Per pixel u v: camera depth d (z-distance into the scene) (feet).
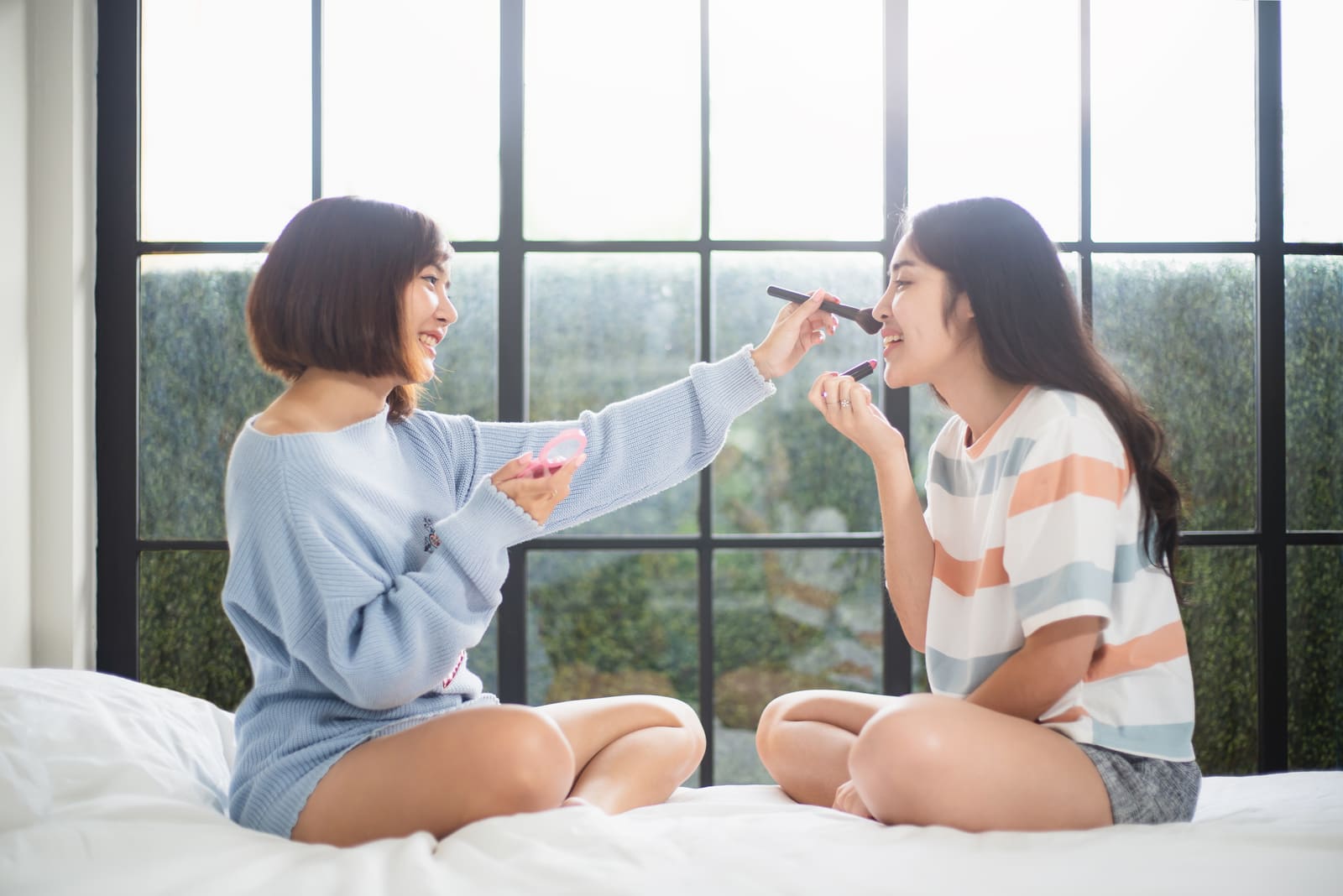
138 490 7.00
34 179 6.60
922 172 7.17
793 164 7.15
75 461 6.65
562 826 3.40
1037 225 4.41
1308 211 7.29
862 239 7.15
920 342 4.43
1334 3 7.27
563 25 7.13
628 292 7.16
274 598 3.87
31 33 6.57
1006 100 7.18
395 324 4.12
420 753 3.66
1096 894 2.98
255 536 3.84
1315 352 7.26
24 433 6.48
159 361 7.05
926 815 3.71
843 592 7.15
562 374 7.14
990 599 4.19
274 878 3.18
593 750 4.52
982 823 3.70
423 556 4.16
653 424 4.92
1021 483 3.99
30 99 6.57
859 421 4.74
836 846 3.39
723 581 7.14
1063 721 3.93
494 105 7.11
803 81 7.16
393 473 4.31
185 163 7.05
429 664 3.74
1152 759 3.91
